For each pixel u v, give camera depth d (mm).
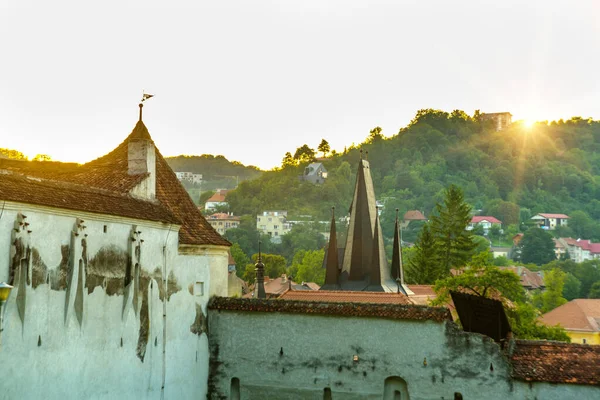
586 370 33219
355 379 36875
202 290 39000
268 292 119188
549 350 34750
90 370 30109
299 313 38031
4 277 25797
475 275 57688
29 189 27609
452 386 35219
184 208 40188
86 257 30094
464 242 121438
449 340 35469
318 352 37562
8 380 25625
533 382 33750
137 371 33344
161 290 35594
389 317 36438
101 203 31516
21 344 26312
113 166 38562
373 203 91000
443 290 57938
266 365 38281
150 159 37688
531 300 136250
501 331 36281
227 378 38844
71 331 29078
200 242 38562
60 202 28625
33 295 27016
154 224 35188
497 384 34406
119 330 32188
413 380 35906
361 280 88188
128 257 33094
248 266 174375
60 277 28594
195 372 37938
